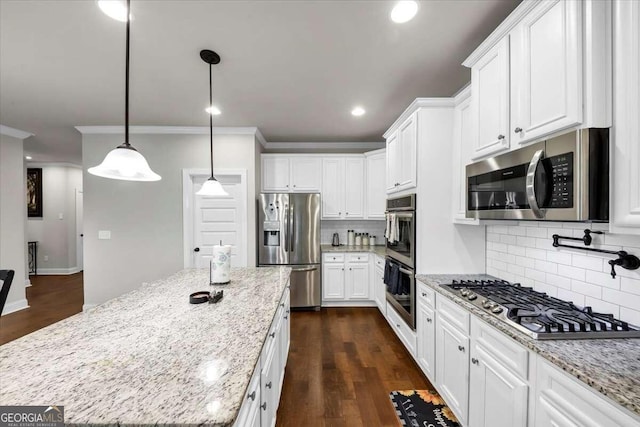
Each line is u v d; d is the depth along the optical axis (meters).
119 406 0.71
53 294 4.80
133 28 1.77
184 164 3.84
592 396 0.89
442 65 2.25
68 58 2.12
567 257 1.58
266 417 1.30
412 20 1.72
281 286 1.94
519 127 1.42
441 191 2.33
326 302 4.16
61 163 6.31
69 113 3.26
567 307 1.48
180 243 3.83
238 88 2.63
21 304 4.04
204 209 3.97
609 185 1.05
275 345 1.60
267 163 4.34
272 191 4.34
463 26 1.78
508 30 1.50
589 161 1.06
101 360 0.94
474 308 1.53
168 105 3.04
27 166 6.25
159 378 0.84
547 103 1.26
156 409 0.70
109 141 3.79
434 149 2.32
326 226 4.72
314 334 3.20
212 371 0.88
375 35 1.86
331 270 4.06
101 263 3.81
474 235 2.36
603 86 1.06
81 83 2.52
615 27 1.03
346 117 3.45
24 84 2.54
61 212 6.34
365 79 2.47
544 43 1.27
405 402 2.05
